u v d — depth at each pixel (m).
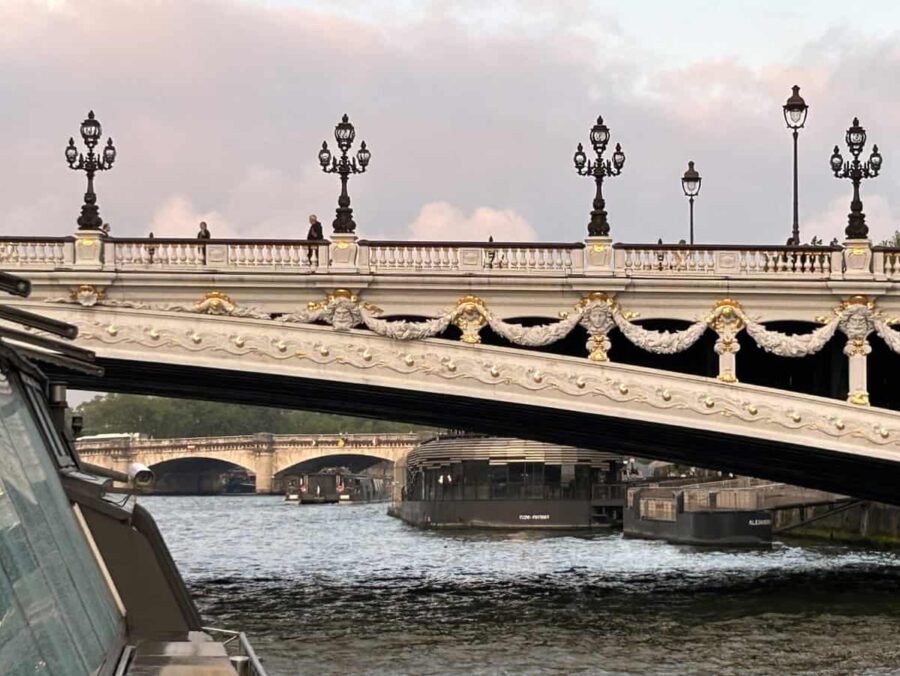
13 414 20.48
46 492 20.52
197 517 199.25
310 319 64.19
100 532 25.81
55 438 27.66
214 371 65.19
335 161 65.25
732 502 137.50
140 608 25.80
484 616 70.44
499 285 64.19
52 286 63.44
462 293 64.56
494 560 108.75
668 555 112.06
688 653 59.19
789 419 65.12
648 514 138.00
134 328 63.59
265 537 147.00
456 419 78.31
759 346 65.31
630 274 64.69
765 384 77.62
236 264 64.06
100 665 18.84
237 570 100.50
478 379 64.44
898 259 65.38
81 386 74.69
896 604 74.88
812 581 87.50
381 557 113.62
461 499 159.88
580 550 119.31
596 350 64.81
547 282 64.31
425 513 161.25
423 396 67.25
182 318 63.72
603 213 65.19
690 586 84.94
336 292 64.00
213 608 74.00
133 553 25.91
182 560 111.81
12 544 16.05
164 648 23.17
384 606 74.94
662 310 65.19
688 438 73.19
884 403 79.88
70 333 20.83
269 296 64.19
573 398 64.62
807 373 77.75
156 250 63.88
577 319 64.62
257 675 23.33
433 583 88.31
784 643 61.84
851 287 64.88
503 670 55.00
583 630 65.50
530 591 82.62
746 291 64.88
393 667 55.47
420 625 67.12
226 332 63.81
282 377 65.25
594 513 159.38
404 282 64.06
